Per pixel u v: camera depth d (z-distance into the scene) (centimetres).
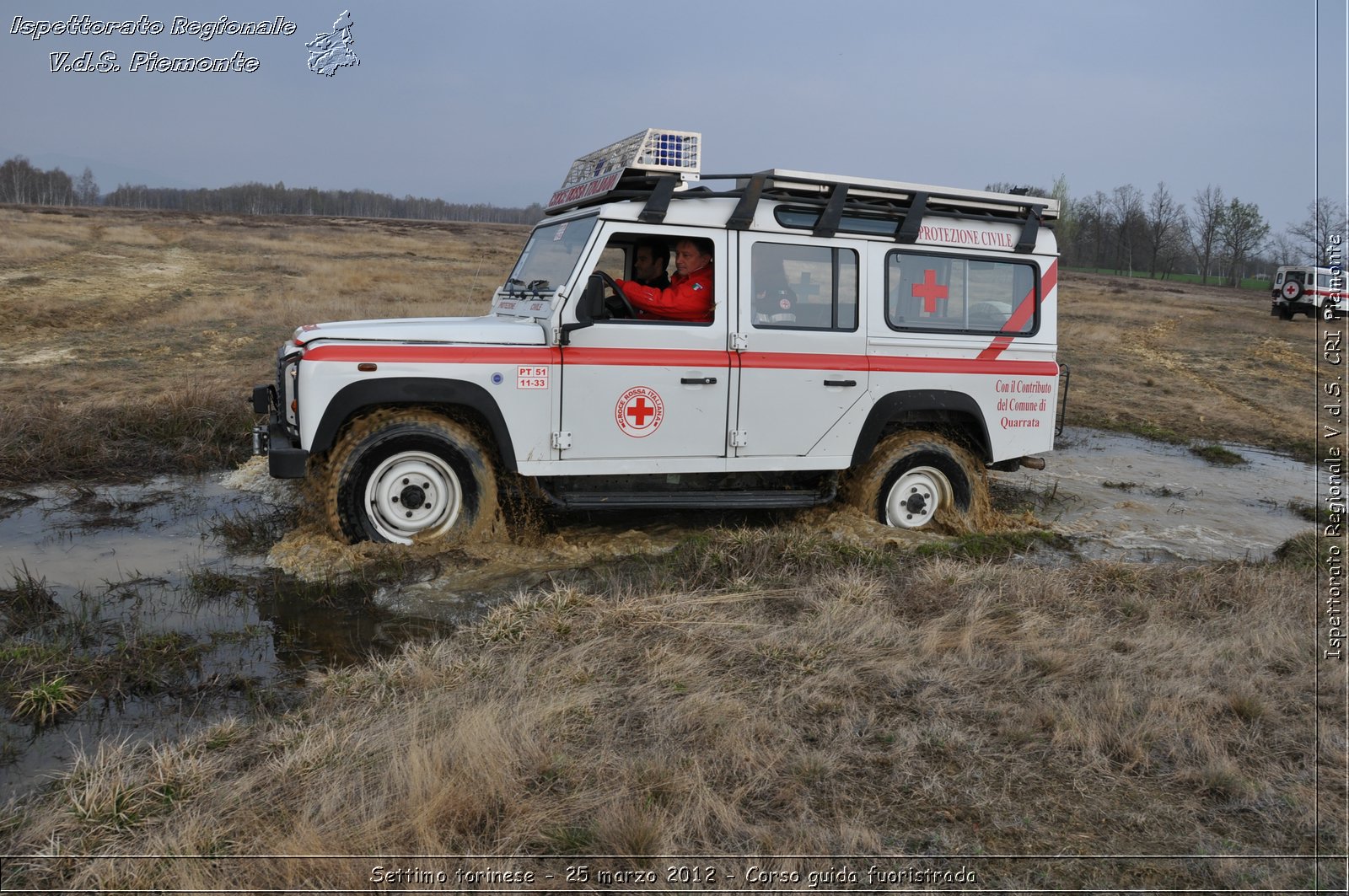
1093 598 531
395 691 386
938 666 425
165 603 511
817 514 715
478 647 439
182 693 399
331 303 2122
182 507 714
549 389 591
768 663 421
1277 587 553
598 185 646
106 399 1046
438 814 291
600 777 319
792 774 329
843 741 353
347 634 473
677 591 532
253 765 329
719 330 624
